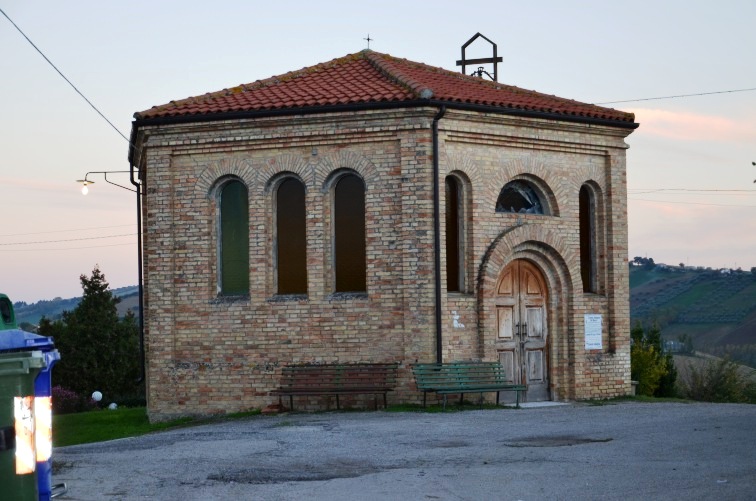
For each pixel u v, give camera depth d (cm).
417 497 1176
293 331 2297
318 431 1808
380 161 2250
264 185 2327
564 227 2461
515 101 2381
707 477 1237
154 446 1714
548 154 2444
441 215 2236
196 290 2362
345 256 2308
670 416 1950
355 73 2502
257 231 2328
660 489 1173
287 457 1503
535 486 1217
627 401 2452
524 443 1574
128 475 1389
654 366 3259
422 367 2177
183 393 2358
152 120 2345
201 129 2347
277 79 2514
